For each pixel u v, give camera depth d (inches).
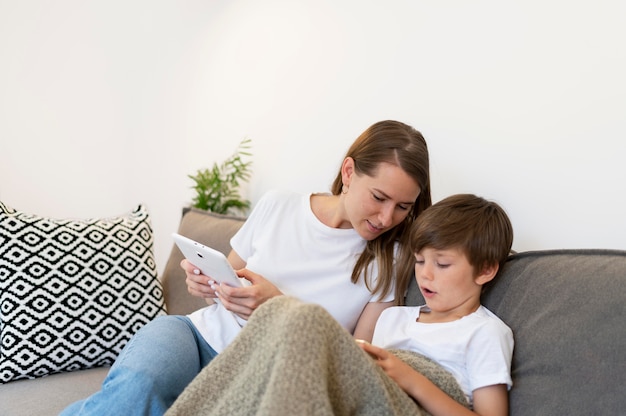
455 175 63.1
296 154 84.7
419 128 66.9
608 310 36.1
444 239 43.3
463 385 41.3
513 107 57.4
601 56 50.4
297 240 54.7
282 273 53.5
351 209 50.3
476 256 42.9
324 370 33.0
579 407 34.6
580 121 51.9
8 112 107.0
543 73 54.8
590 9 51.2
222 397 36.5
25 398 52.3
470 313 44.1
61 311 59.0
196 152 104.5
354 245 53.6
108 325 61.2
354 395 34.9
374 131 50.8
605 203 50.2
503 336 40.5
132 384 40.3
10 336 56.8
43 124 109.7
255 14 92.7
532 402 37.3
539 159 55.2
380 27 71.6
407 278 50.9
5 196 107.3
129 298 63.3
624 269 37.4
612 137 49.6
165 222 110.9
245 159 94.4
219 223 70.9
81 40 111.9
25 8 107.2
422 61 66.4
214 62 100.7
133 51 113.5
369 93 73.1
